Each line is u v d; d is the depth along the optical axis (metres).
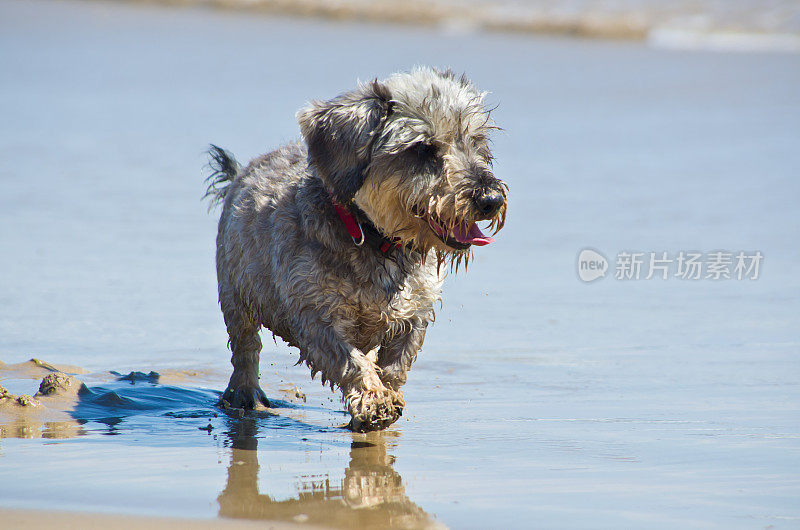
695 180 23.86
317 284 8.56
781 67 50.72
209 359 11.77
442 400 9.98
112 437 8.46
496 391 10.34
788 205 21.00
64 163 24.80
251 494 6.82
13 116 32.19
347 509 6.51
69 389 9.84
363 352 9.25
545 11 78.56
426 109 8.44
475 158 8.53
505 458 7.87
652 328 13.12
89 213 19.81
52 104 35.03
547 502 6.70
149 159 25.44
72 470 7.36
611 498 6.79
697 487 7.04
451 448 8.21
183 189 22.27
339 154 8.41
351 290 8.58
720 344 12.23
